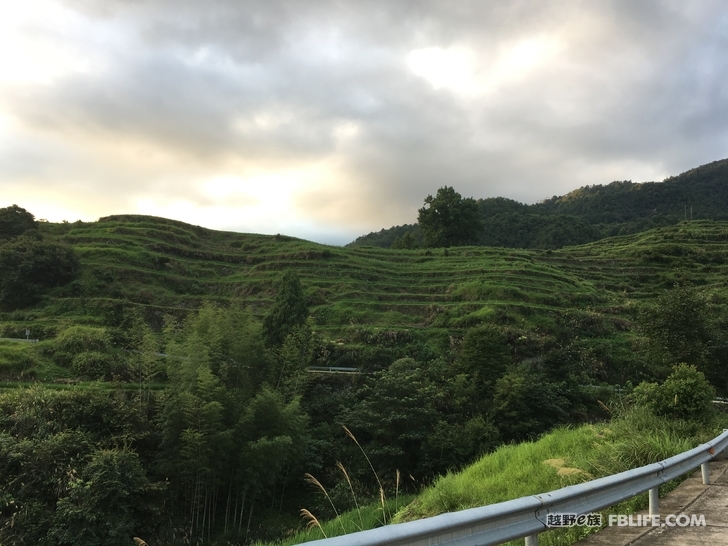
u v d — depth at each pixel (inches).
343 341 1614.2
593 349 1563.7
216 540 826.2
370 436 1077.8
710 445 350.6
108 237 2603.3
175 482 840.9
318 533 399.2
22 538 634.2
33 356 1228.5
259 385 1109.7
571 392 1245.1
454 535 149.0
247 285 2373.3
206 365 931.3
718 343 1000.9
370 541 118.7
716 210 6225.4
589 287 2299.5
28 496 684.7
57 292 1980.8
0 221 2322.8
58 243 2144.4
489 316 1760.6
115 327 1669.5
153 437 872.3
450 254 2888.8
